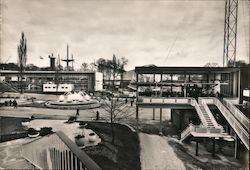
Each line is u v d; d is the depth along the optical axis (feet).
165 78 87.66
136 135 56.59
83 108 98.89
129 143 50.01
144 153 44.70
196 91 69.82
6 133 54.24
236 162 40.98
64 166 20.18
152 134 58.95
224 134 43.47
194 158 42.75
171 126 68.85
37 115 79.30
